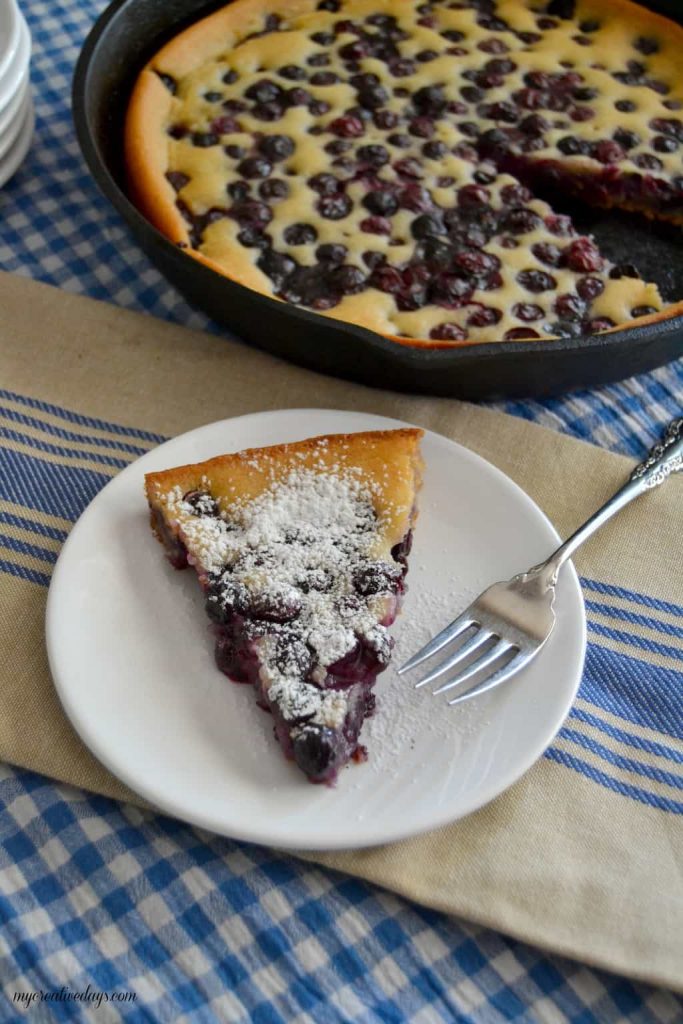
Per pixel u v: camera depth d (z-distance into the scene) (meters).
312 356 0.55
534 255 0.60
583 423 0.57
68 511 0.52
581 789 0.46
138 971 0.42
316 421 0.54
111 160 0.64
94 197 0.64
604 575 0.52
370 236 0.60
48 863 0.44
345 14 0.69
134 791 0.45
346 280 0.58
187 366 0.57
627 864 0.45
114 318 0.59
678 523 0.53
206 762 0.45
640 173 0.64
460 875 0.44
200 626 0.48
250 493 0.50
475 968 0.43
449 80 0.67
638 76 0.68
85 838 0.45
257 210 0.61
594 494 0.54
